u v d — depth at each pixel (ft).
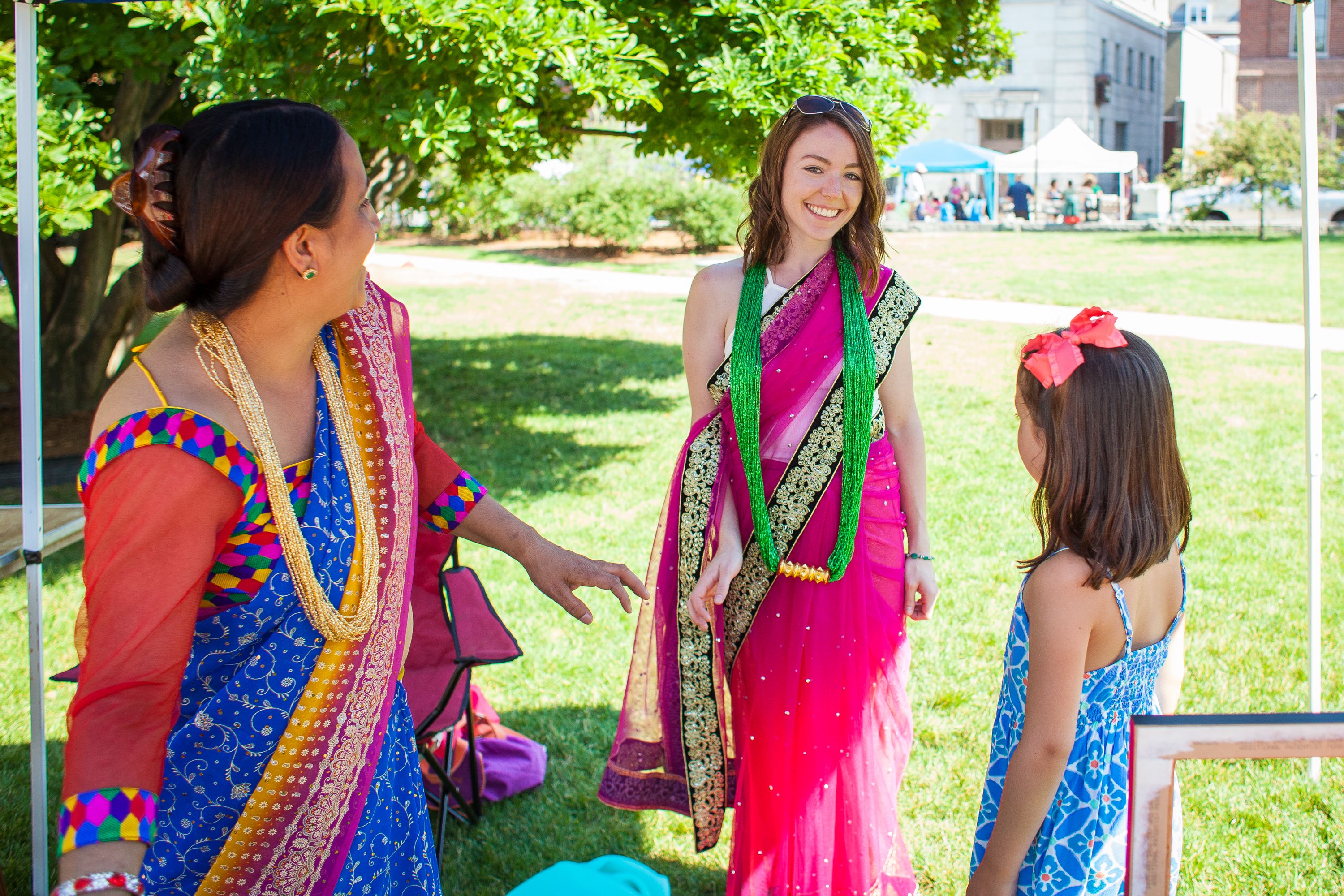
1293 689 11.93
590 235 77.61
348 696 4.68
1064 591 5.51
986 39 25.32
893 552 7.60
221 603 4.48
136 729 3.92
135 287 26.68
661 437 25.21
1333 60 132.26
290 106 4.34
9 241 25.39
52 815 10.09
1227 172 77.20
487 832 9.63
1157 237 76.28
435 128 15.02
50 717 12.21
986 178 96.78
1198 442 23.27
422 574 9.53
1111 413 5.43
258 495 4.34
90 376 27.27
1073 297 48.78
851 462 7.13
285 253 4.25
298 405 4.66
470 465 22.82
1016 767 5.59
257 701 4.54
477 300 53.88
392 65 15.60
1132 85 126.11
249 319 4.40
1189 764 10.28
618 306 50.57
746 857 7.58
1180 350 34.58
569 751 11.05
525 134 16.53
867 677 7.34
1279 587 15.03
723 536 7.37
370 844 5.04
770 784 7.38
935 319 43.47
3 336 26.78
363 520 4.69
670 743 8.21
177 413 4.13
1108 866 5.81
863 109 17.11
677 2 19.54
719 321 7.48
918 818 9.66
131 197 4.22
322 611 4.52
